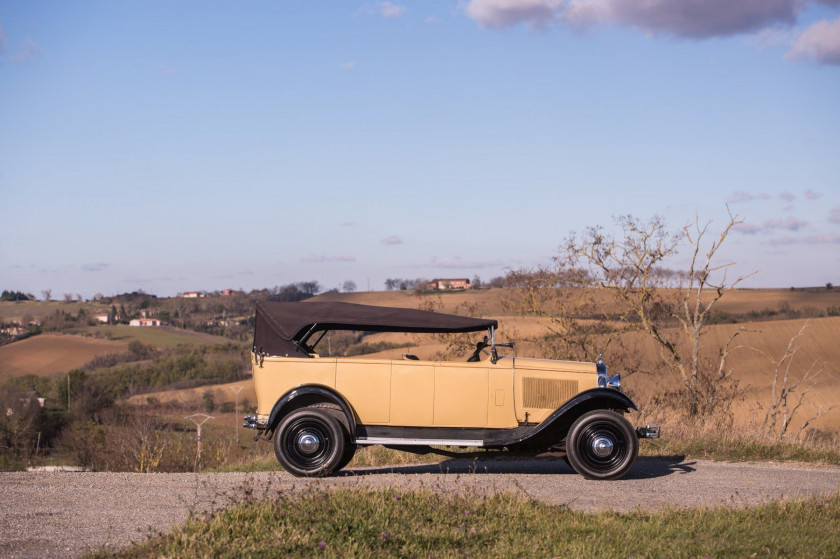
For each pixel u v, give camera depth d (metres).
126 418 39.91
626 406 9.09
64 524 6.59
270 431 9.30
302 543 5.52
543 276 19.47
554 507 7.04
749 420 13.09
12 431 44.25
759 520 6.78
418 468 10.31
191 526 5.89
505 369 9.36
